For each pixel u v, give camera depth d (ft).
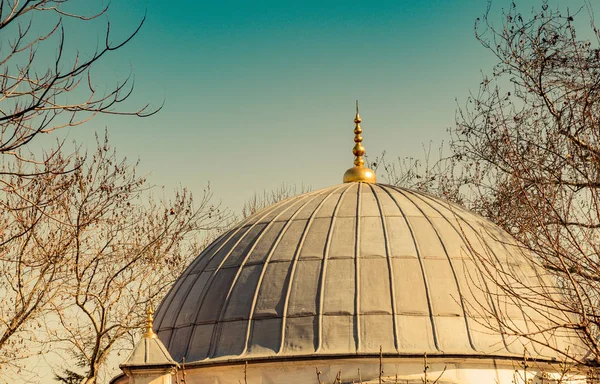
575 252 66.59
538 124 82.12
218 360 71.46
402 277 73.41
